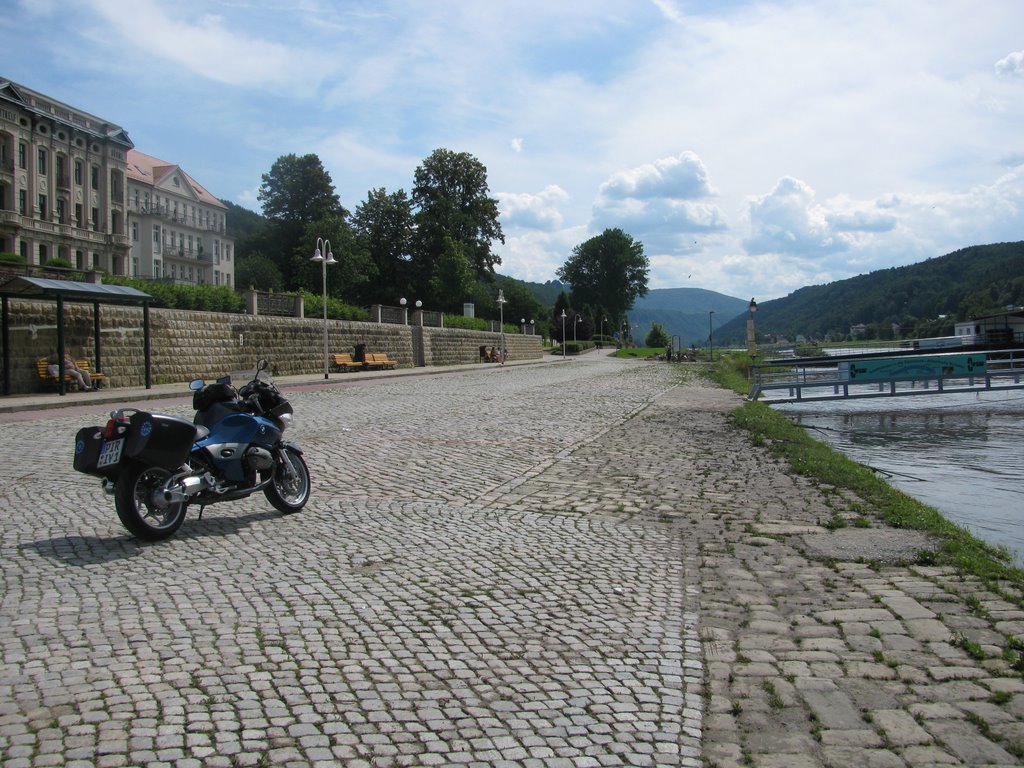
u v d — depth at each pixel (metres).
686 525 7.82
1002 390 31.67
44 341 21.64
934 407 28.00
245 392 7.75
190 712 3.55
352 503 8.49
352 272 72.81
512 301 119.69
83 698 3.65
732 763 3.26
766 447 13.65
